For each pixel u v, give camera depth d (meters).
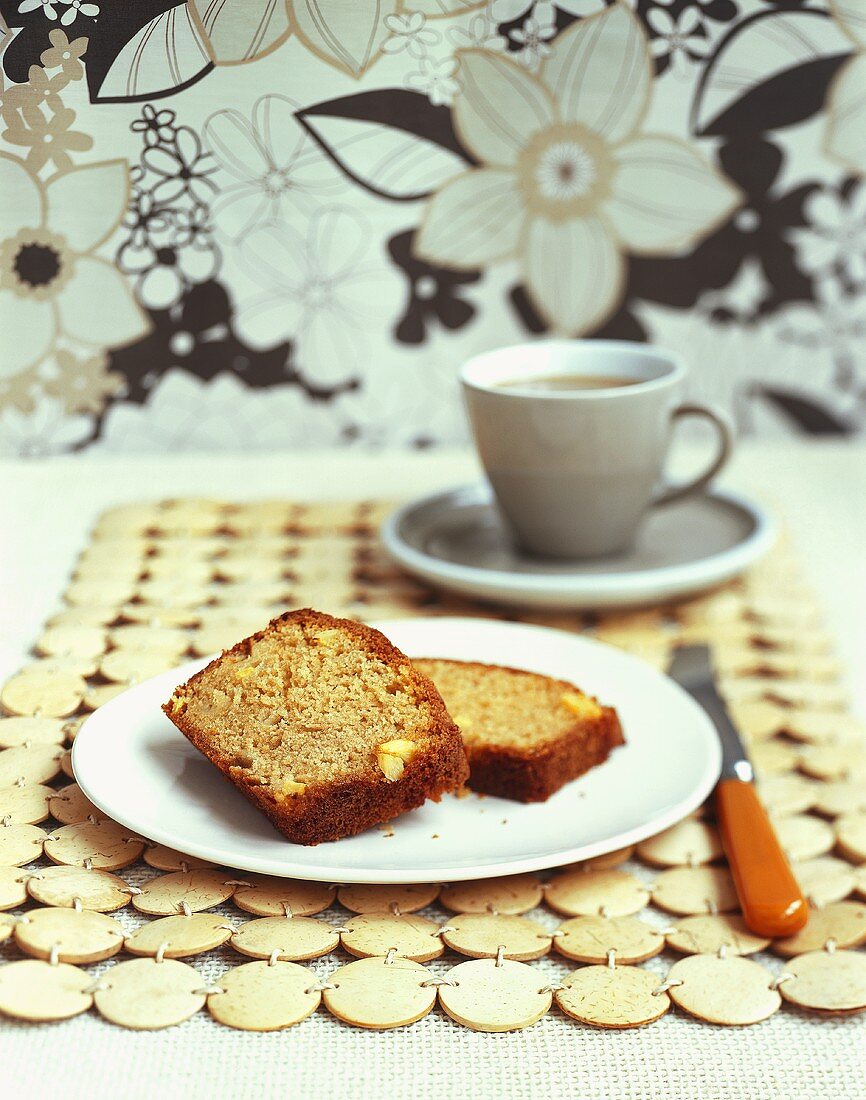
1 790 0.62
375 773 0.60
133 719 0.64
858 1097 0.55
